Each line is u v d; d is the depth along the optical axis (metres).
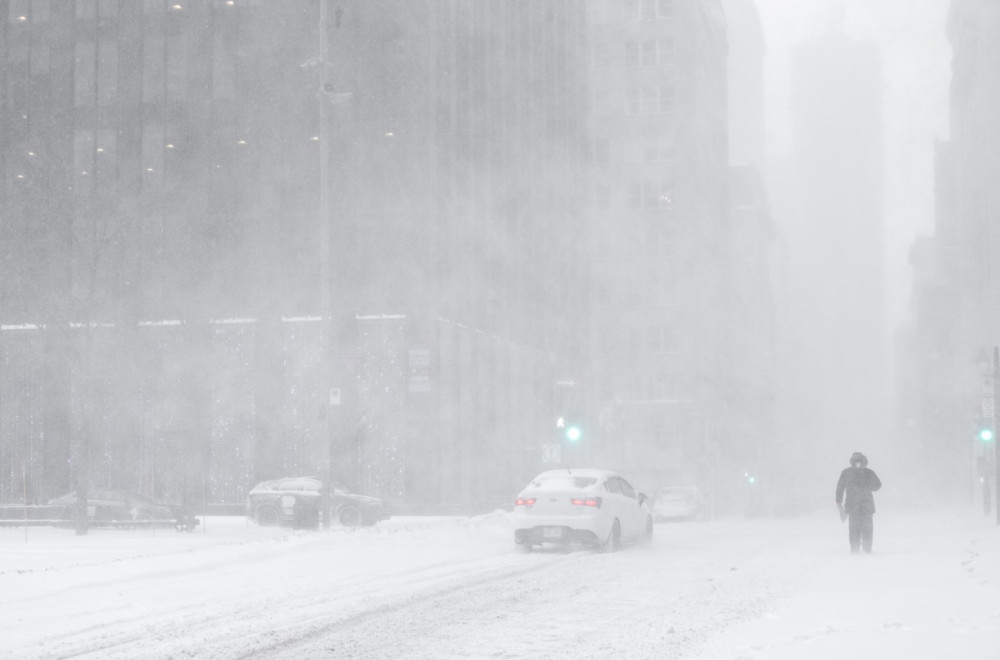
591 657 11.40
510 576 20.44
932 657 10.99
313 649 12.09
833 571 21.25
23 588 17.17
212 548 24.72
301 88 57.34
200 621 14.21
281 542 26.69
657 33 114.56
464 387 61.97
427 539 30.50
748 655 11.15
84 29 58.06
